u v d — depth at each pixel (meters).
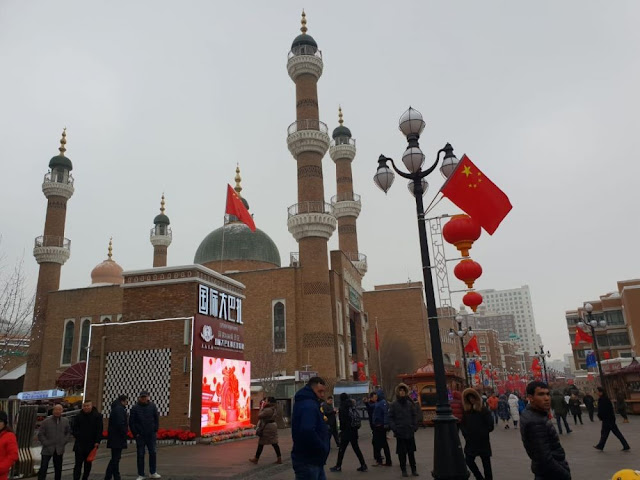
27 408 13.05
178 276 22.58
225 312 24.05
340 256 49.47
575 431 23.11
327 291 43.62
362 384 38.03
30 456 12.84
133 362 21.91
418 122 12.16
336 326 44.53
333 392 39.81
